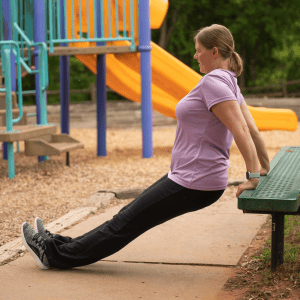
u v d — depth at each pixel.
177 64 13.27
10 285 4.41
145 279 4.52
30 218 7.09
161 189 4.20
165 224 6.41
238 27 32.91
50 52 11.91
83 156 13.27
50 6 11.83
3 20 12.81
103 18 11.97
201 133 4.05
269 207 3.87
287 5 33.56
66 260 4.67
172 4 32.12
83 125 22.30
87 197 8.34
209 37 4.02
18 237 6.08
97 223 6.66
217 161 4.08
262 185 4.34
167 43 33.44
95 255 4.57
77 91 24.05
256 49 35.00
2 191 8.88
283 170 5.04
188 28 33.72
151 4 12.91
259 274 4.50
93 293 4.20
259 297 3.94
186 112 4.04
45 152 10.13
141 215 4.29
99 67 13.02
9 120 9.89
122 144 16.36
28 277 4.62
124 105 23.00
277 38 33.66
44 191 8.83
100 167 11.06
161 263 4.98
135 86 14.10
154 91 14.23
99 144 13.12
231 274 4.61
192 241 5.67
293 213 4.29
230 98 3.81
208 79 3.90
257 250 5.27
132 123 22.66
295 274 4.29
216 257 5.09
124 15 12.04
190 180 4.09
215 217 6.71
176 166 4.22
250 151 3.88
